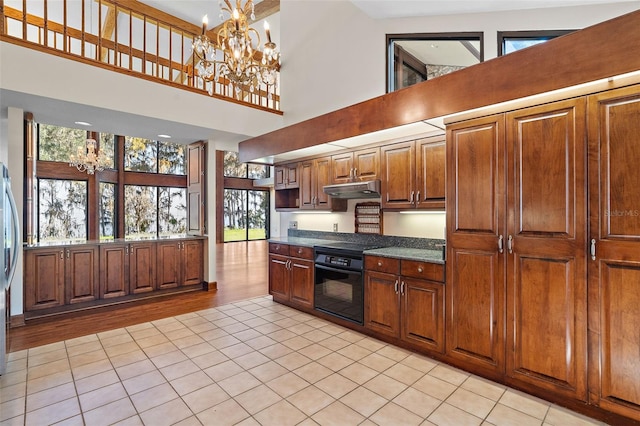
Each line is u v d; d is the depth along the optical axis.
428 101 2.59
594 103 1.91
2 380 2.41
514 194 2.25
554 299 2.08
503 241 2.30
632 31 1.69
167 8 5.56
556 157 2.06
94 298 4.24
